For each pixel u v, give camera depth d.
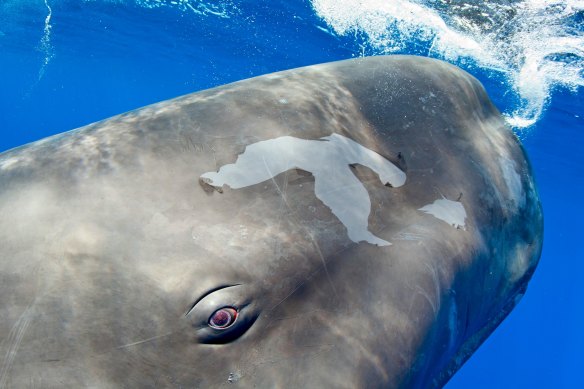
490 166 2.54
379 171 2.14
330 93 2.27
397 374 1.90
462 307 2.24
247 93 2.16
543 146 21.94
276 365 1.70
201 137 1.92
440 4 9.74
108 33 27.95
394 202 2.10
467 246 2.23
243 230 1.77
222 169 1.85
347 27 14.34
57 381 1.57
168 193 1.77
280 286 1.75
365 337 1.83
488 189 2.46
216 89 2.22
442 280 2.08
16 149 2.00
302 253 1.81
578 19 8.62
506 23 9.52
